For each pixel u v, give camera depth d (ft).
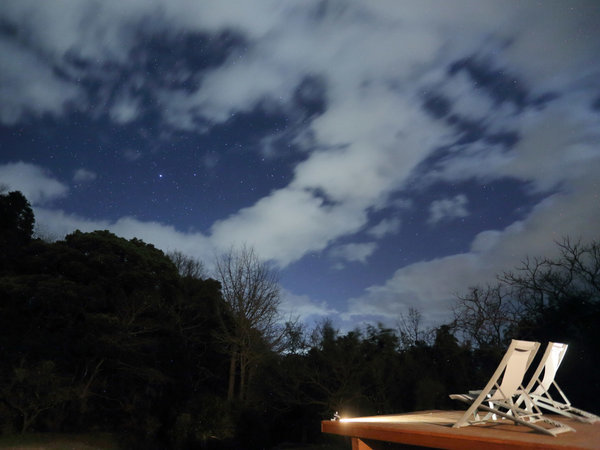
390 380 55.67
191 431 60.29
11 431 61.77
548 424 15.99
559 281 55.26
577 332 50.24
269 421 66.23
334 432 18.75
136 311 77.77
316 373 58.49
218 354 83.97
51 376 63.26
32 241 79.51
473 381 53.31
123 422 72.02
